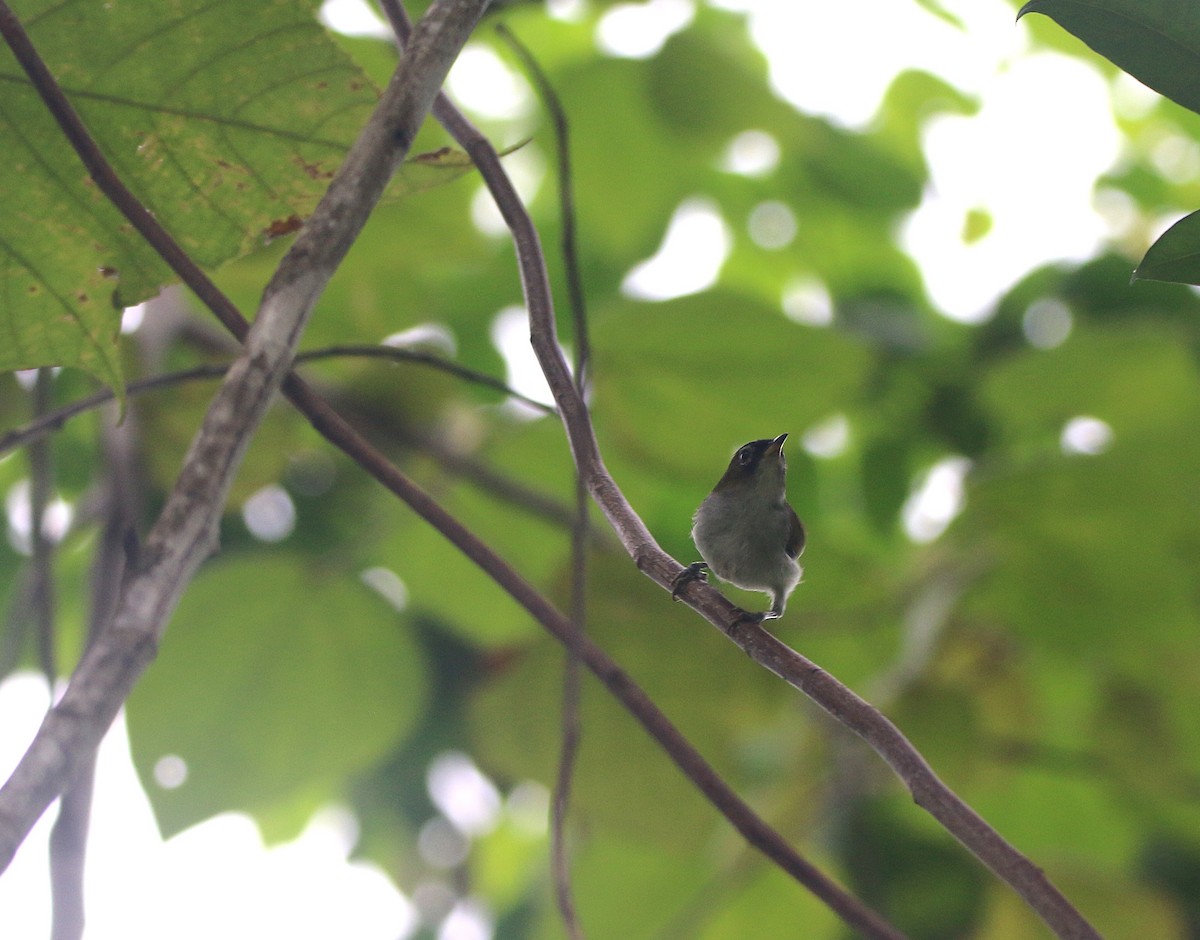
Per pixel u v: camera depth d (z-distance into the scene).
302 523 11.75
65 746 2.91
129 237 5.55
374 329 11.07
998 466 9.29
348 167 4.06
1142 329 9.63
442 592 11.59
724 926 10.24
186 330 10.73
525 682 9.33
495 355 12.32
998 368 10.11
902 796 10.57
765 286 13.35
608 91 11.88
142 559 3.36
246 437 3.66
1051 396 10.28
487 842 12.18
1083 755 10.00
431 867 12.01
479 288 12.35
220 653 10.41
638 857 10.45
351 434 5.13
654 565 4.48
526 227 5.34
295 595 10.54
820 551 9.77
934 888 10.57
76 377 11.70
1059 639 9.84
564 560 9.49
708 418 9.77
